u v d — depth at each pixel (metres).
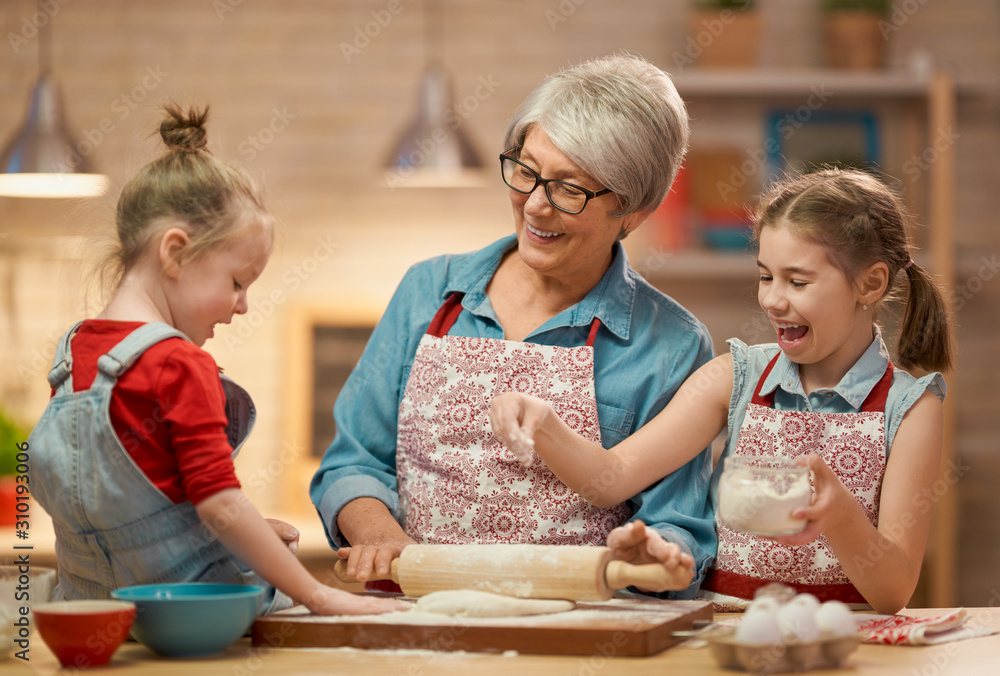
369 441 1.65
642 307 1.64
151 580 1.15
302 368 3.83
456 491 1.53
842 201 1.43
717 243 3.77
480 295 1.64
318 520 3.57
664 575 1.16
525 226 1.52
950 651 1.13
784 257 1.43
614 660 1.07
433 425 1.56
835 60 3.84
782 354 1.55
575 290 1.62
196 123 1.26
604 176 1.44
